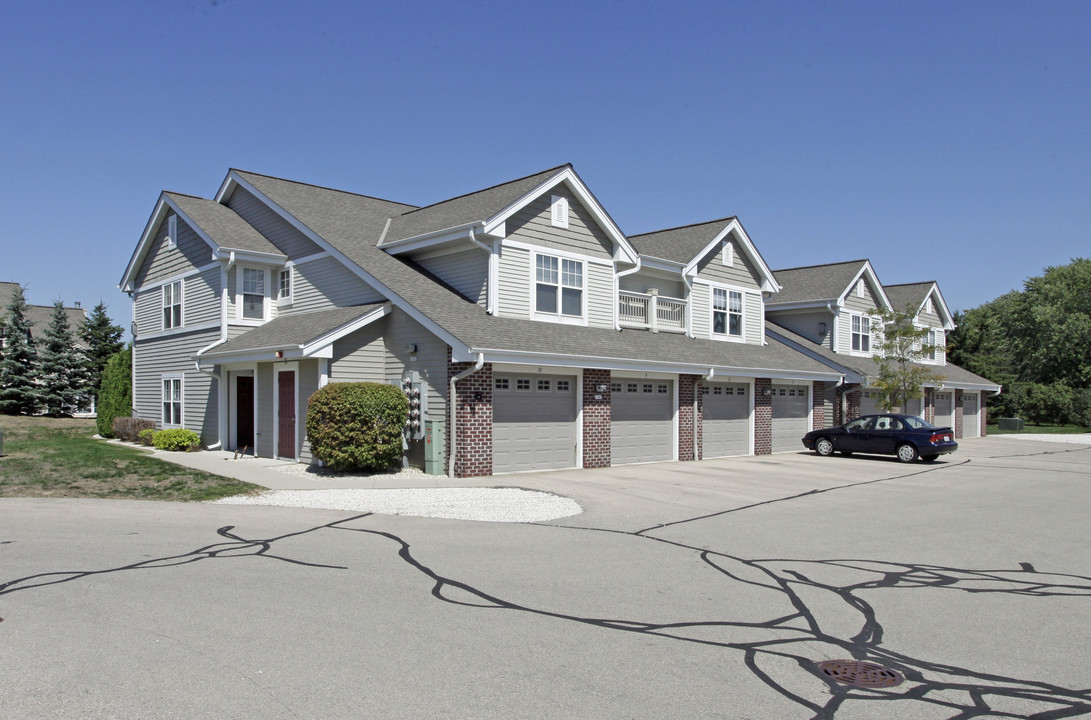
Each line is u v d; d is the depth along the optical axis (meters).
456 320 17.19
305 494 14.25
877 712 5.09
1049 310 56.88
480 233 18.33
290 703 4.95
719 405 23.98
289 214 21.75
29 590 7.54
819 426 28.17
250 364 21.00
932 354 39.09
